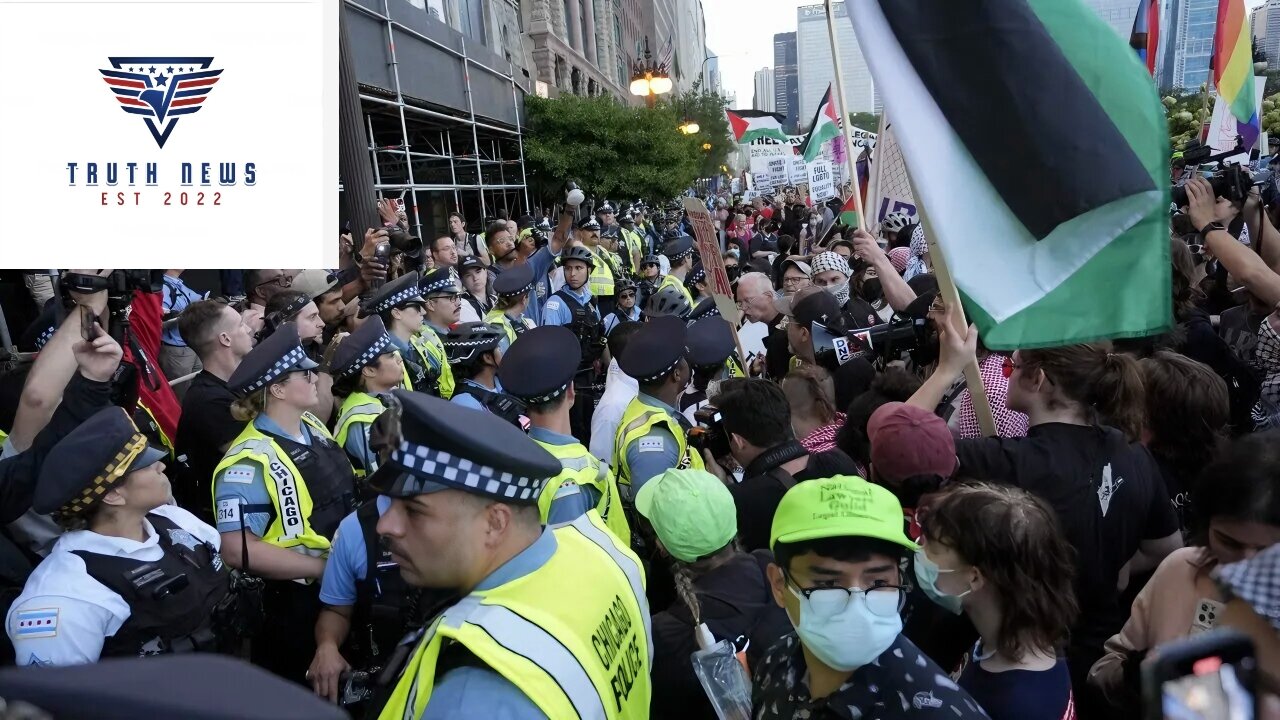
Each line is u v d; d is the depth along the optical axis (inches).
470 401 156.1
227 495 111.7
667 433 134.5
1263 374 144.1
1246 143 316.2
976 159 95.2
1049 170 91.8
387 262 206.4
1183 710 28.2
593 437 165.0
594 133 722.2
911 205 273.9
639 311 342.0
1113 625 91.7
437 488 56.3
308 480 118.3
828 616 51.3
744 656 79.1
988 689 64.7
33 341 156.5
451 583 58.9
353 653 113.9
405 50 430.9
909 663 52.7
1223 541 62.0
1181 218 275.3
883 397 124.2
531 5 1189.7
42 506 87.4
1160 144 90.1
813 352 176.4
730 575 83.9
